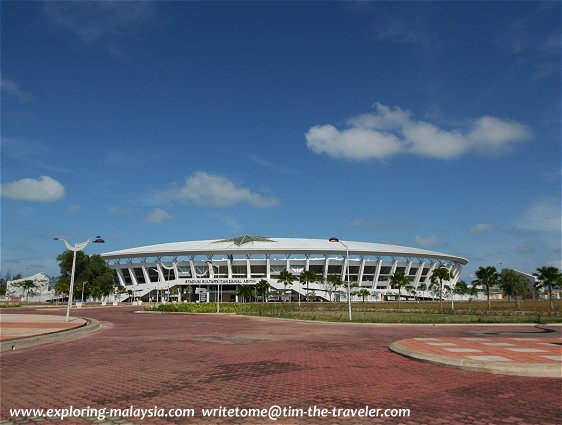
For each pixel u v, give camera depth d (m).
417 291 129.38
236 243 126.94
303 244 126.31
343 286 118.12
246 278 121.38
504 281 109.69
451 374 11.80
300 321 37.66
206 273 128.38
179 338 22.33
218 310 56.88
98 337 22.92
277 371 12.34
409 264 131.75
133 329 28.73
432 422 7.54
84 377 11.54
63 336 22.17
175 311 58.81
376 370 12.45
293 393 9.59
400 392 9.67
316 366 13.18
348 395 9.41
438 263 140.75
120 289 122.12
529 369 11.60
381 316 43.53
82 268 111.38
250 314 49.34
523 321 34.22
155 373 12.07
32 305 88.94
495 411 8.17
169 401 8.95
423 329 28.78
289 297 122.12
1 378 11.45
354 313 50.97
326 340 21.25
